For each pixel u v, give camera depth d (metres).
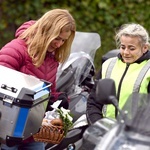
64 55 5.75
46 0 11.21
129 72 5.64
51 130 5.62
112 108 5.63
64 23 5.50
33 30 5.56
